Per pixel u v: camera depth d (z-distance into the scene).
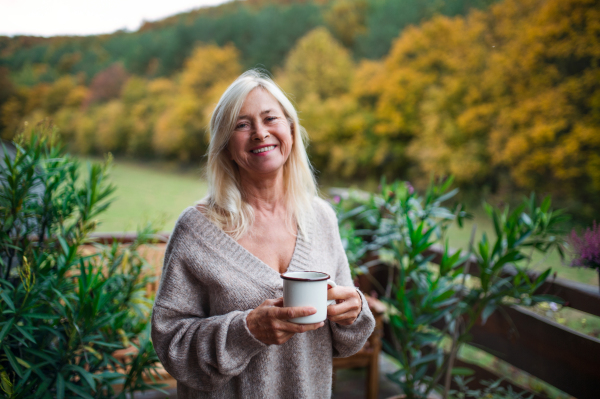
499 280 1.84
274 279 1.05
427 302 1.77
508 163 10.41
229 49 18.30
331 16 16.39
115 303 1.77
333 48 15.55
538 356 1.76
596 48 8.94
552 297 1.60
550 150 9.52
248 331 0.91
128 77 20.05
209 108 17.88
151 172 18.72
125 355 1.93
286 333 0.88
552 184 9.55
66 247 1.51
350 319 1.01
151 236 1.97
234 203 1.10
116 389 2.09
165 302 1.05
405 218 1.92
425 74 12.97
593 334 1.82
